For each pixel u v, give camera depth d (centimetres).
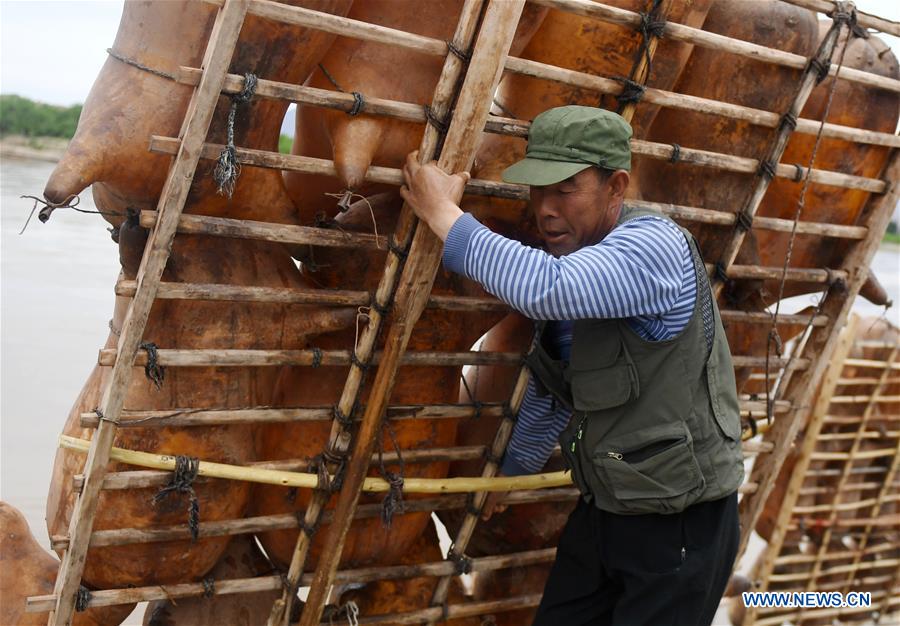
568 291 204
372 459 256
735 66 274
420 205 219
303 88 207
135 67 220
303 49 216
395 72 227
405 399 262
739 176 283
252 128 221
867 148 307
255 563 277
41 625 252
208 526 239
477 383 309
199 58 218
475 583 333
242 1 190
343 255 260
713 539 236
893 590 546
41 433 536
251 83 200
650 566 233
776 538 486
